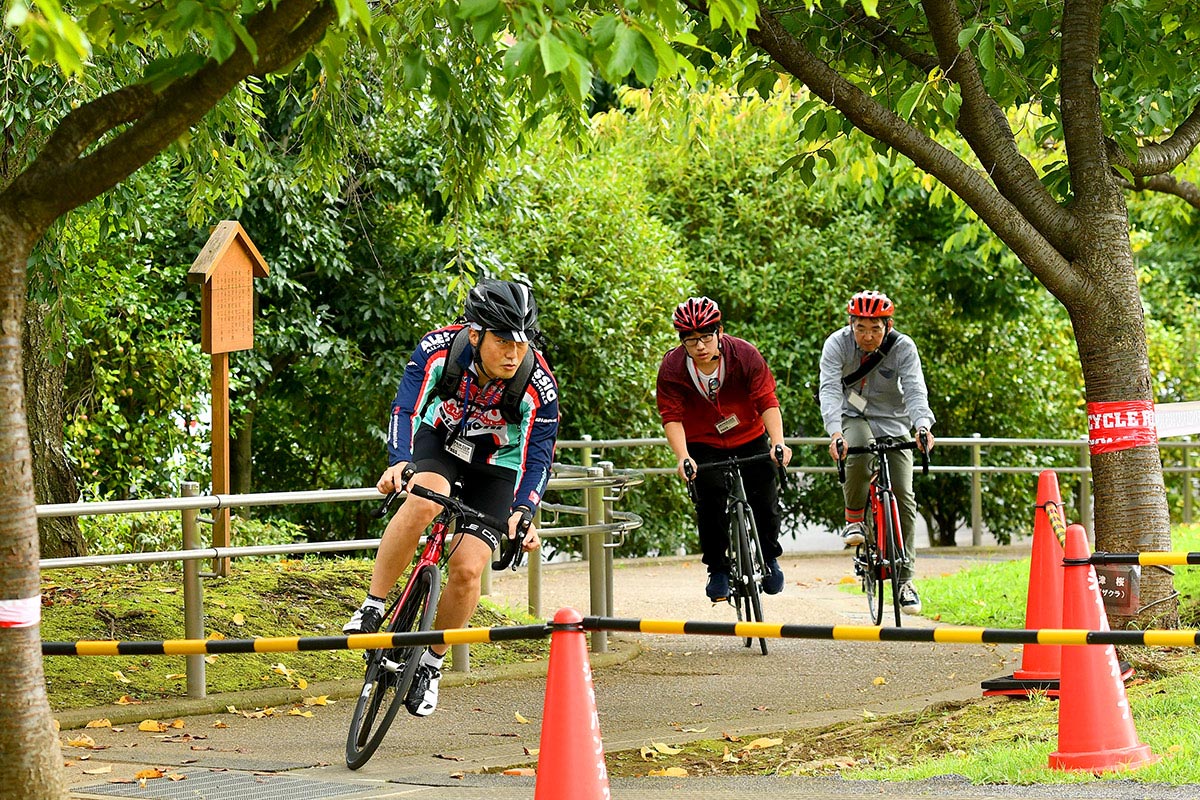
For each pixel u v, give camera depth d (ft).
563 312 97.91
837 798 30.07
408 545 37.37
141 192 60.39
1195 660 44.01
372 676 37.65
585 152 62.44
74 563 43.34
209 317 57.62
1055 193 50.70
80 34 20.52
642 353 103.65
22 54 52.70
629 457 102.94
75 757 38.83
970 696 47.78
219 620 54.70
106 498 82.99
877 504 60.34
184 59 25.76
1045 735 36.40
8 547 24.94
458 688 51.72
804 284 116.57
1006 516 123.44
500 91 57.72
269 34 26.16
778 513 60.95
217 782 34.76
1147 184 63.93
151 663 50.52
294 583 60.49
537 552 65.10
